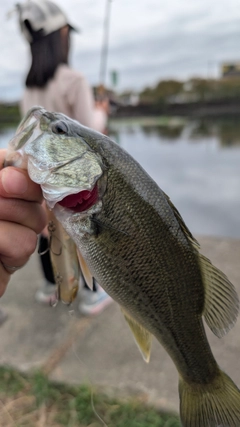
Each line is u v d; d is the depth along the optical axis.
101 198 0.22
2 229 0.20
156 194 0.23
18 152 0.22
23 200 0.20
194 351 0.25
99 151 0.23
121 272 0.23
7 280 0.22
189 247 0.23
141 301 0.23
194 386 0.25
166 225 0.23
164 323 0.24
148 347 0.25
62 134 0.22
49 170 0.21
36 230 0.22
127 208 0.22
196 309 0.24
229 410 0.24
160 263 0.23
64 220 0.22
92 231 0.22
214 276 0.24
